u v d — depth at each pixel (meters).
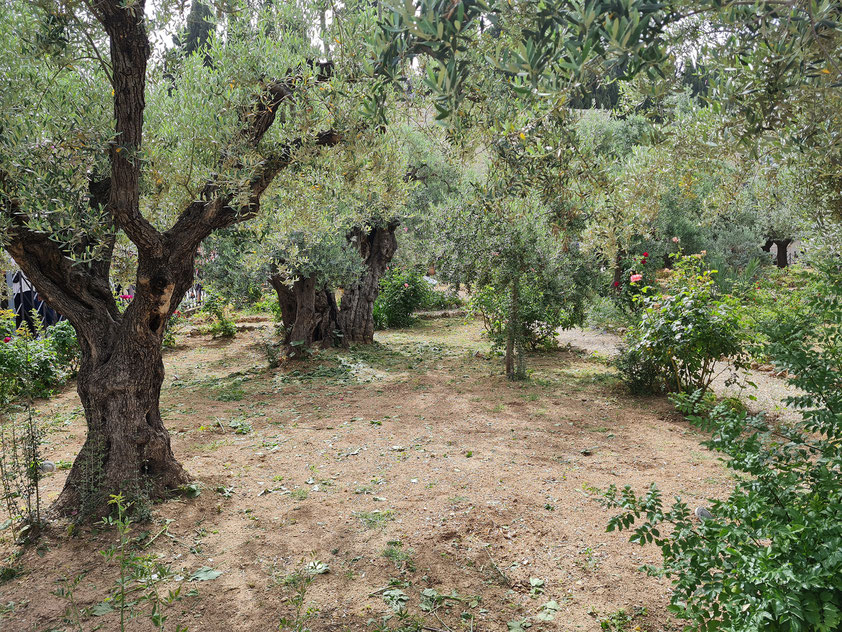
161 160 4.43
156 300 4.59
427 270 20.06
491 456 5.92
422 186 14.79
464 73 2.33
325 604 3.48
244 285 11.04
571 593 3.58
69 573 3.82
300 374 10.03
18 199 3.91
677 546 2.44
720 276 13.41
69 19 3.83
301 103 4.35
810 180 3.82
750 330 7.07
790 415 6.83
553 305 10.27
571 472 5.46
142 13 3.88
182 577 3.77
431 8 2.00
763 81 2.36
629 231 3.97
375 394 8.69
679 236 15.17
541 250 8.95
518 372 9.40
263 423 7.22
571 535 4.27
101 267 4.97
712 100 2.52
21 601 3.51
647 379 8.20
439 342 13.27
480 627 3.26
